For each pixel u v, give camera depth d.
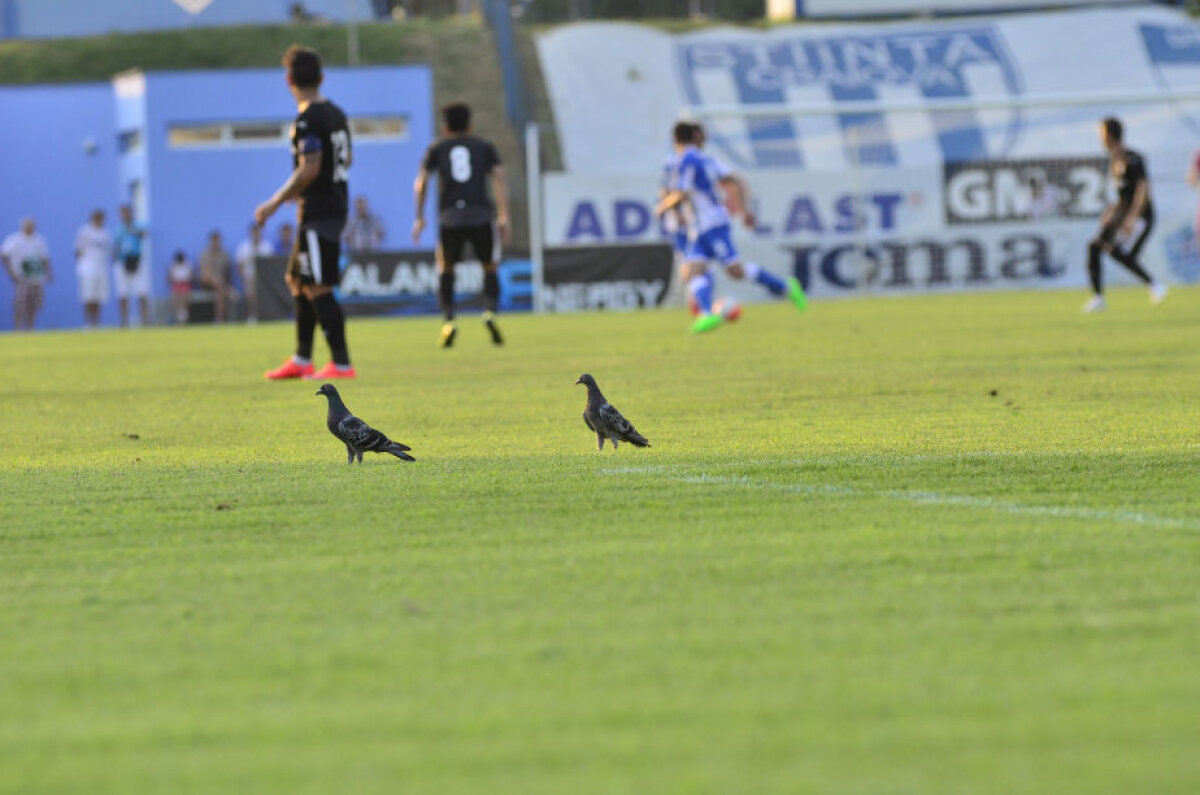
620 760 9.59
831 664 11.69
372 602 14.11
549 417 31.56
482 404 34.84
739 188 61.84
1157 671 11.34
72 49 142.25
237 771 9.56
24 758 9.91
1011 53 143.12
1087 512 17.92
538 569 15.40
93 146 123.19
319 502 19.95
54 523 18.80
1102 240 69.81
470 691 11.18
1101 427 27.09
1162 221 109.75
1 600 14.56
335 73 119.62
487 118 135.00
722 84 140.25
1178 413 29.23
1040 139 134.00
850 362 45.12
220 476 22.80
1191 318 63.19
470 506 19.33
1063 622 12.79
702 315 61.78
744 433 27.53
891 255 109.56
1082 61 142.25
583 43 144.25
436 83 138.12
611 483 20.92
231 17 144.50
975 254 109.88
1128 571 14.62
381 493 20.56
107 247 104.12
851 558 15.54
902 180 110.06
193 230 118.81
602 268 101.38
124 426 32.09
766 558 15.65
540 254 100.94
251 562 16.16
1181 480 20.25
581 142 135.25
